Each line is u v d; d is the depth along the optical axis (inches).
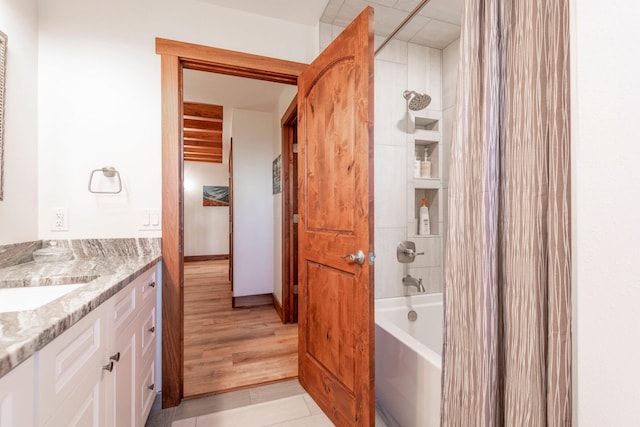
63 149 58.9
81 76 59.7
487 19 33.9
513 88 32.0
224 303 137.5
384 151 78.5
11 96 50.5
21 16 52.6
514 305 30.8
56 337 23.9
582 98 20.5
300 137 72.7
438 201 83.7
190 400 64.9
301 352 71.1
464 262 36.4
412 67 81.7
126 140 62.2
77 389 28.3
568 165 26.1
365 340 48.6
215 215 266.7
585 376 20.1
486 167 33.2
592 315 19.7
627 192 18.0
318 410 62.0
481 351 32.8
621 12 18.3
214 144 204.2
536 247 28.5
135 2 63.1
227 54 68.6
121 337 40.8
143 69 63.3
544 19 28.5
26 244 53.5
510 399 30.9
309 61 76.3
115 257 60.6
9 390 19.1
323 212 62.9
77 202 59.6
